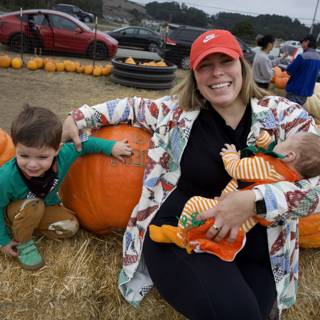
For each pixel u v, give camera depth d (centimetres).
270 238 213
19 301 225
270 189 191
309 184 197
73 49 1304
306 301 266
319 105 805
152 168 237
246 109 229
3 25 1238
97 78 1012
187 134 225
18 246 238
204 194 228
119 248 273
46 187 231
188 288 189
